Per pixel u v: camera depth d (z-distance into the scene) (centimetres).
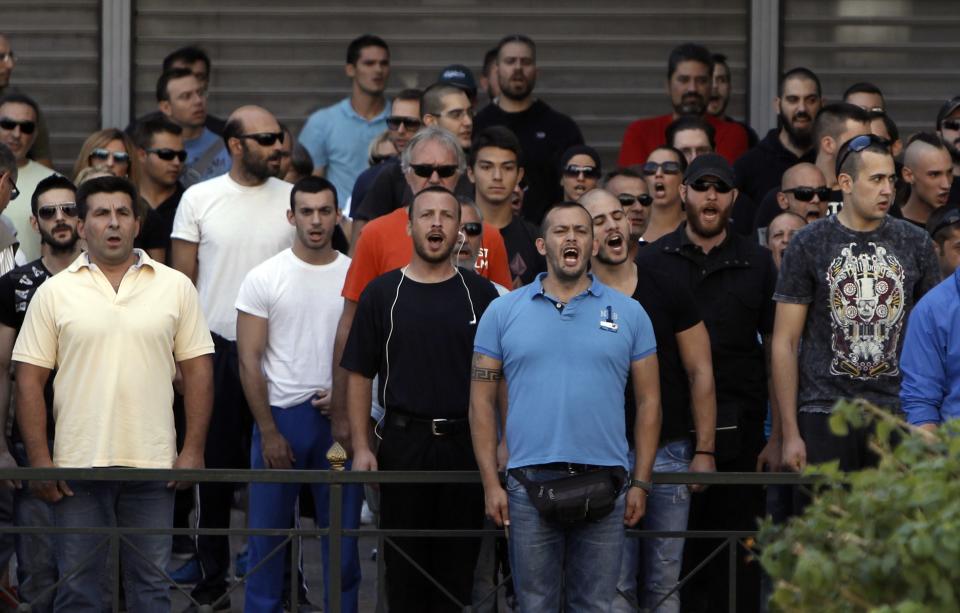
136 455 1802
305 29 3133
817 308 1848
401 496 1802
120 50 3125
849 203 1842
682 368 1889
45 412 1819
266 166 2194
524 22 3125
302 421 2017
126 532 1700
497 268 2039
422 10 3128
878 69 3120
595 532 1652
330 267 2047
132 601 1808
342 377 1942
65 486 1781
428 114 2372
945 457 1098
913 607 1007
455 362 1797
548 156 2689
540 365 1645
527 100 2711
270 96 3128
